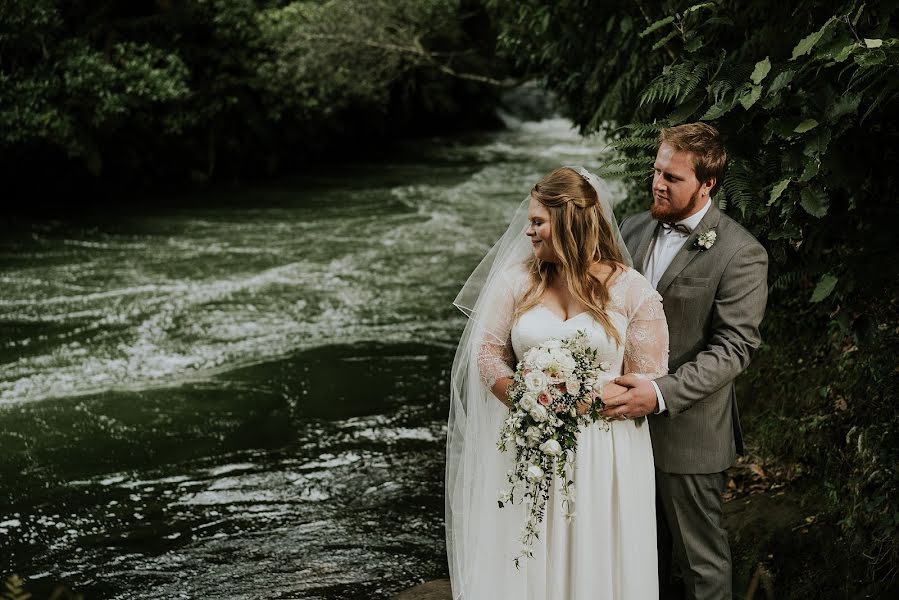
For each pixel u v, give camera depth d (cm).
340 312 814
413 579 404
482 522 291
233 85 1375
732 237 296
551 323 282
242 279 917
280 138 1507
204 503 485
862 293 345
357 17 1244
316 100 1392
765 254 298
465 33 1529
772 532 372
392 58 1275
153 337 750
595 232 278
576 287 276
